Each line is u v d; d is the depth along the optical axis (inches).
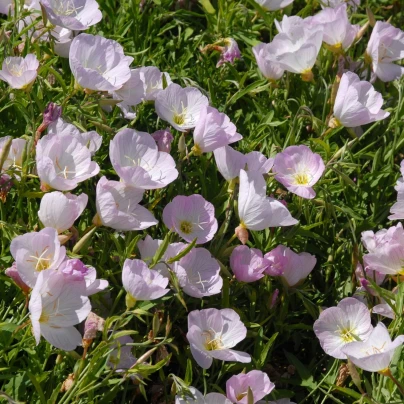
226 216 36.9
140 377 34.0
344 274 39.6
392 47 44.0
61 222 33.1
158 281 33.1
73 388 32.4
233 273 37.6
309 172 37.9
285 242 39.3
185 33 46.9
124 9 46.2
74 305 31.9
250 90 42.8
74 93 37.5
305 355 38.7
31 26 39.2
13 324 33.2
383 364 33.1
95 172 34.4
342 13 43.4
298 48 42.9
